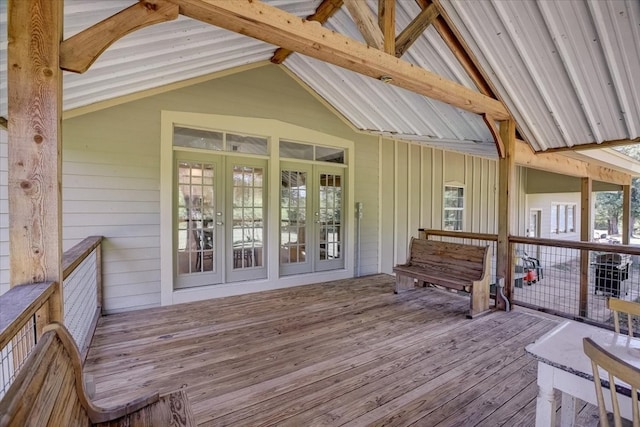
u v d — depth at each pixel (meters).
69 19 2.44
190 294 4.44
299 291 5.03
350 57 2.64
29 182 1.47
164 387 2.35
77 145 3.75
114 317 3.79
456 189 8.43
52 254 1.50
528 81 3.66
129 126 4.02
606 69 3.21
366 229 6.37
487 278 4.09
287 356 2.84
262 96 4.99
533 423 1.99
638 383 0.98
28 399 0.83
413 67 3.07
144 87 4.01
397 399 2.21
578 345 1.54
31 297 1.25
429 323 3.67
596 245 3.49
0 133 3.43
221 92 4.63
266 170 5.17
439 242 4.75
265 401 2.18
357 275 6.20
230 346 3.04
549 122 4.20
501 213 4.29
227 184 4.83
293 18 2.32
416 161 7.30
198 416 2.02
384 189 6.66
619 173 7.95
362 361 2.75
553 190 10.29
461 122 4.84
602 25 2.81
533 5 2.87
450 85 3.43
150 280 4.17
